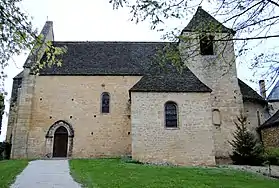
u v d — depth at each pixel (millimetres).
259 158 20500
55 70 25641
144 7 6418
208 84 23906
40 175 12961
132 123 20234
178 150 19797
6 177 12297
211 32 6789
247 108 25016
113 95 25266
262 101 25781
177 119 20469
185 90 20938
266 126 23484
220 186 10969
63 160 20703
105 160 20266
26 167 15984
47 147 23625
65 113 24641
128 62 26844
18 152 23125
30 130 23984
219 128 23109
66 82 25359
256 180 12977
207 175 13859
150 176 12797
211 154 19703
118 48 28516
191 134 20109
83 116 24641
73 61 26656
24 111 24109
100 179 11844
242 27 6430
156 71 22500
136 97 20719
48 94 24953
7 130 26406
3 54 7035
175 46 7297
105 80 25578
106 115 24750
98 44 28969
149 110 20500
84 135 24188
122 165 16875
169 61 7785
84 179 11797
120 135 24359
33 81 25031
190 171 15055
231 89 24031
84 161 19484
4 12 6410
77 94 25125
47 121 24375
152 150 19766
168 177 12648
